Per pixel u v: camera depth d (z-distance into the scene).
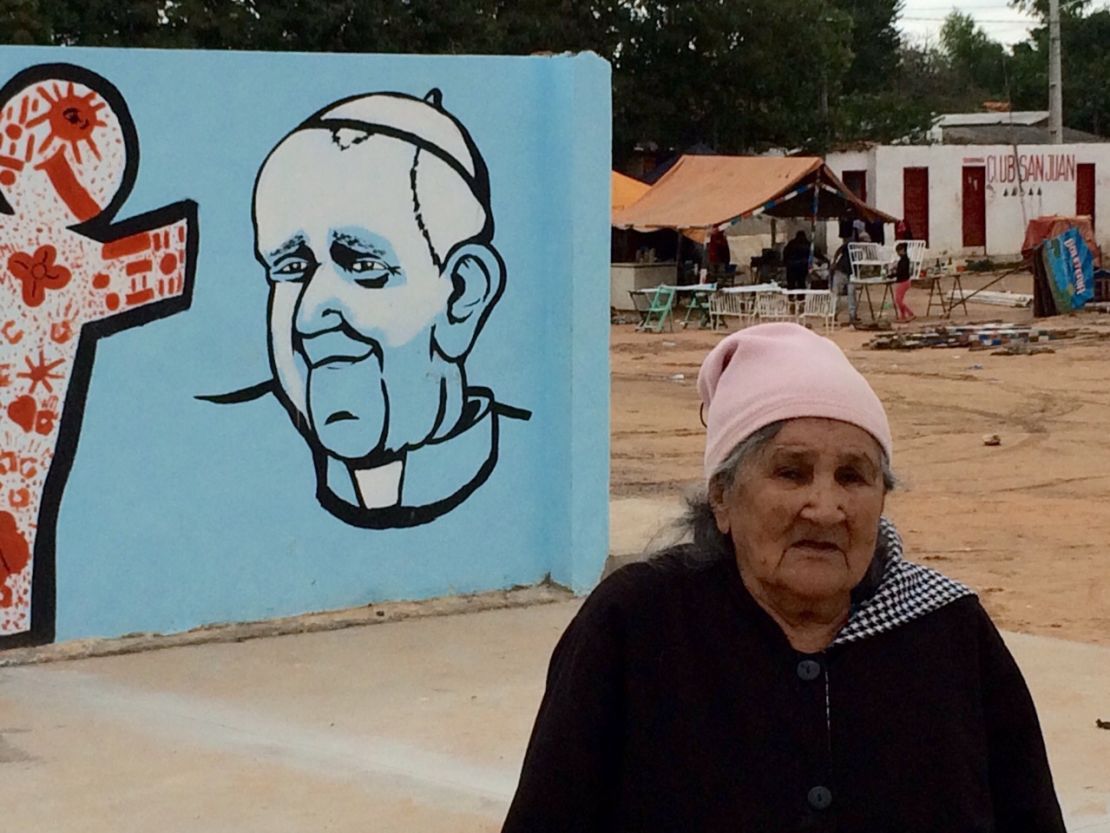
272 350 8.31
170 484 8.11
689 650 2.89
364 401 8.58
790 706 2.84
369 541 8.66
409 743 6.65
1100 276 34.19
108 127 7.86
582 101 8.77
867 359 25.22
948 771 2.83
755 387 2.90
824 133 51.59
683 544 3.04
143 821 5.76
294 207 8.33
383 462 8.66
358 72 8.43
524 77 8.87
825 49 50.78
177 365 8.08
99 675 7.60
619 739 2.91
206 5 39.53
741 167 34.94
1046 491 13.88
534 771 2.89
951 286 43.00
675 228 32.84
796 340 2.97
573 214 8.82
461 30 42.75
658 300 32.50
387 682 7.51
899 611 2.89
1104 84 79.69
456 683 7.50
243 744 6.63
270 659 7.88
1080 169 52.75
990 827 2.87
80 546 7.94
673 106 49.69
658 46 49.16
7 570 7.81
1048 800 2.97
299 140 8.31
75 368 7.86
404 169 8.61
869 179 49.97
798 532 2.85
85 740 6.67
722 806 2.82
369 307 8.55
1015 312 34.72
